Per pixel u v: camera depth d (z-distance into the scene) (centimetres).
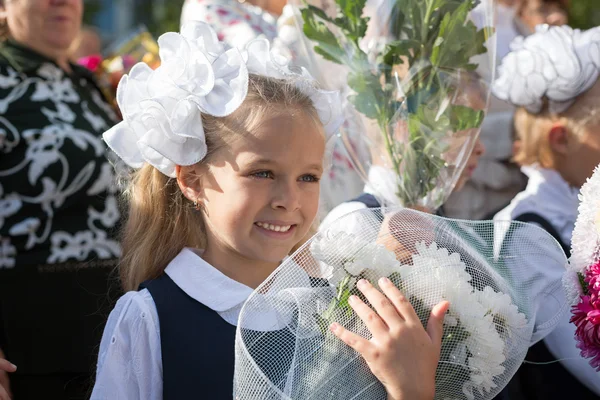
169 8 709
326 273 174
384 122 227
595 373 238
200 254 215
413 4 222
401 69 224
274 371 166
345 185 320
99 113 333
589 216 192
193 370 195
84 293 304
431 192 229
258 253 195
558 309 195
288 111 196
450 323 175
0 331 297
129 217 228
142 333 199
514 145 311
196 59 200
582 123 279
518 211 288
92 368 300
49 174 304
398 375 166
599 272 185
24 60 318
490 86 232
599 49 275
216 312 201
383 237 178
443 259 176
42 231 304
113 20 756
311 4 230
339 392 169
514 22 419
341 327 169
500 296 178
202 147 198
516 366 183
